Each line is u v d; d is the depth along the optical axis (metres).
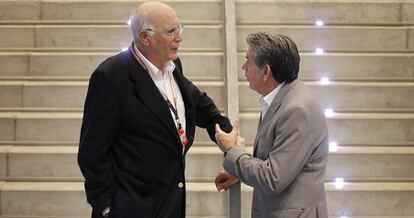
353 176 4.35
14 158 4.34
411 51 5.26
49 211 4.13
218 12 5.53
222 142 2.72
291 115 2.45
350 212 4.13
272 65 2.51
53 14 5.53
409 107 4.82
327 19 5.47
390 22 5.50
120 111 2.64
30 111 4.81
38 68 5.08
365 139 4.57
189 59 5.05
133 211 2.65
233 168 2.63
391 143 4.57
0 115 4.62
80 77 5.08
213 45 5.33
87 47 5.33
